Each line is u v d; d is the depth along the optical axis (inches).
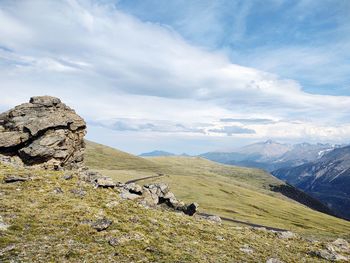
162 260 1251.8
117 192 2261.3
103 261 1131.9
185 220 2054.6
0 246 1112.2
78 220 1493.6
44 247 1167.0
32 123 3070.9
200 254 1428.4
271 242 2046.0
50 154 2928.2
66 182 2096.5
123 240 1373.0
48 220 1428.4
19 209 1486.2
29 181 1964.8
